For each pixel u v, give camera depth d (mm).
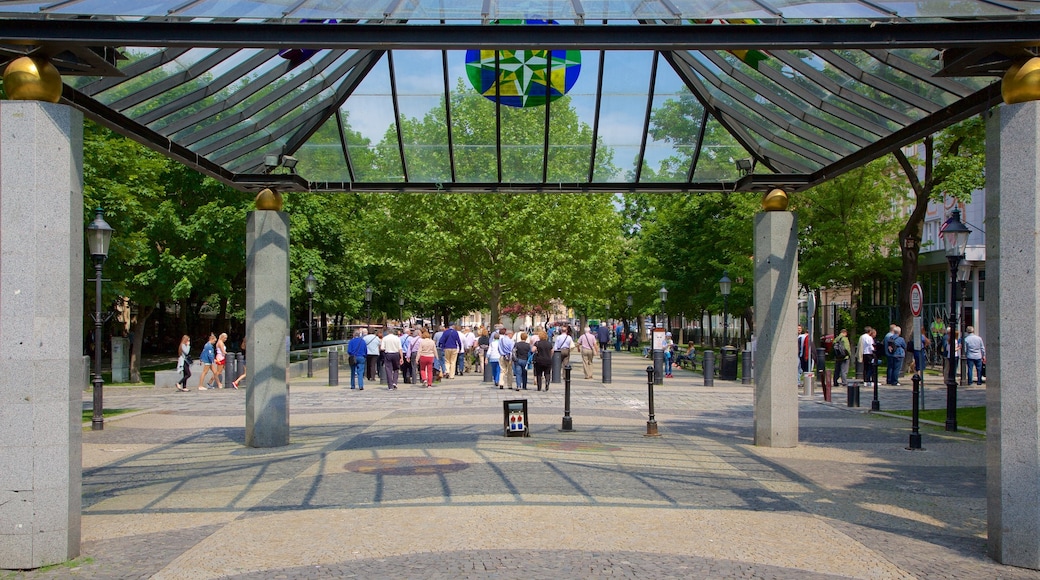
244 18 6668
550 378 30203
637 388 27516
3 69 7047
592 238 39656
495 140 12328
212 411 20188
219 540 7465
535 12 6812
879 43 6934
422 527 7836
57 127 6922
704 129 12438
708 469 11180
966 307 38500
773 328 13242
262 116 11281
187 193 33312
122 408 21031
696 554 6980
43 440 6785
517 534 7559
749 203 34469
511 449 12836
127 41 6832
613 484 9969
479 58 11234
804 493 9664
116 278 28641
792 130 11414
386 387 28266
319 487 9836
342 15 6719
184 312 38750
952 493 9797
